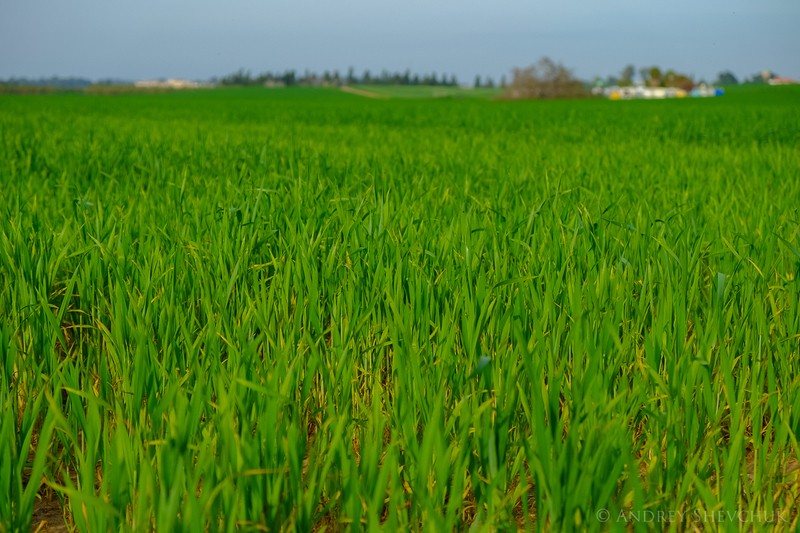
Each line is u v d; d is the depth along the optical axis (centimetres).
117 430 221
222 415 222
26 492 216
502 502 212
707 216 550
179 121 2227
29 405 268
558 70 8375
